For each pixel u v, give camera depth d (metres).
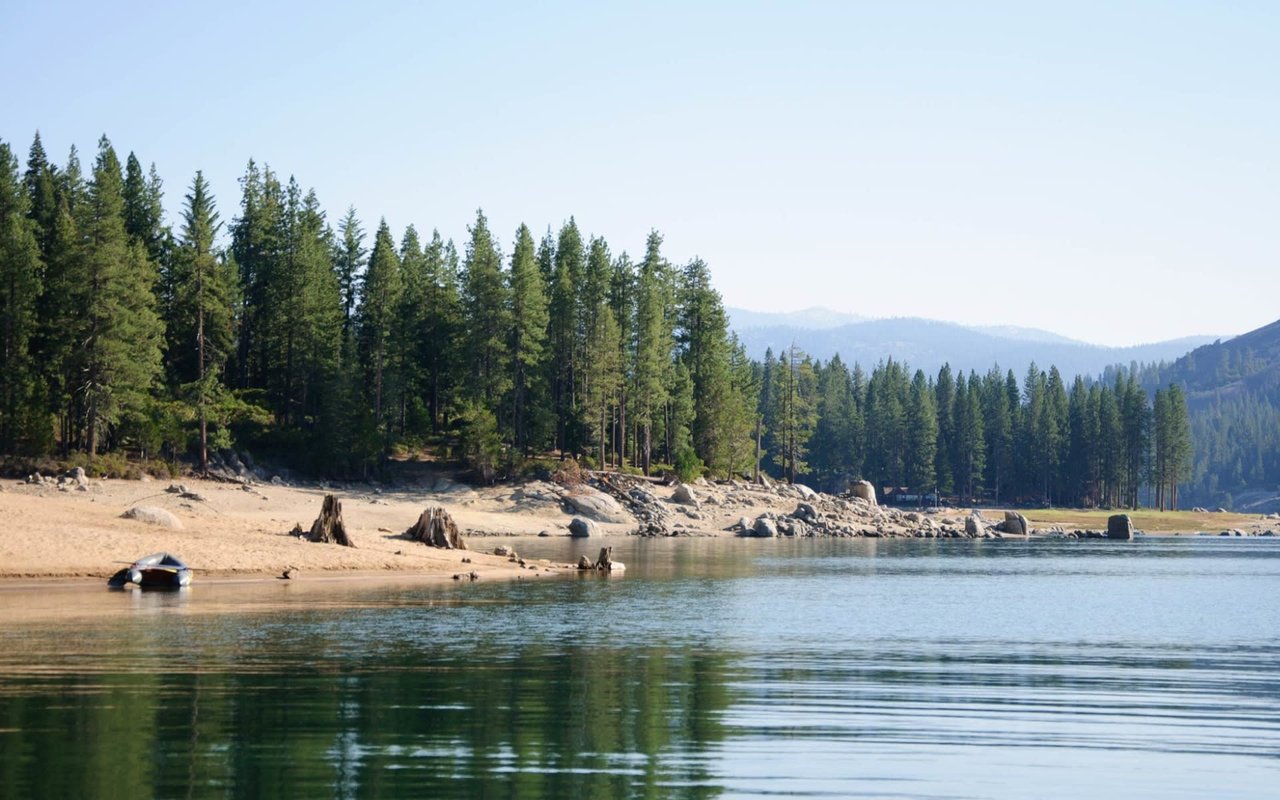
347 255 138.12
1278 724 24.08
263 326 126.06
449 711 23.83
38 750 19.75
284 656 31.02
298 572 57.38
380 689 26.28
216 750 19.92
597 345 128.12
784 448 176.12
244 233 132.00
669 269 150.75
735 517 125.31
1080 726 23.64
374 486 115.00
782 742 21.50
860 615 46.59
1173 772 19.81
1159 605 54.53
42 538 53.88
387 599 48.12
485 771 18.91
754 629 40.66
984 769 19.73
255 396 124.25
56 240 112.94
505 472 121.12
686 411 143.38
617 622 41.91
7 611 40.50
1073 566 87.81
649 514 118.62
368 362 128.12
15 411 98.88
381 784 17.95
